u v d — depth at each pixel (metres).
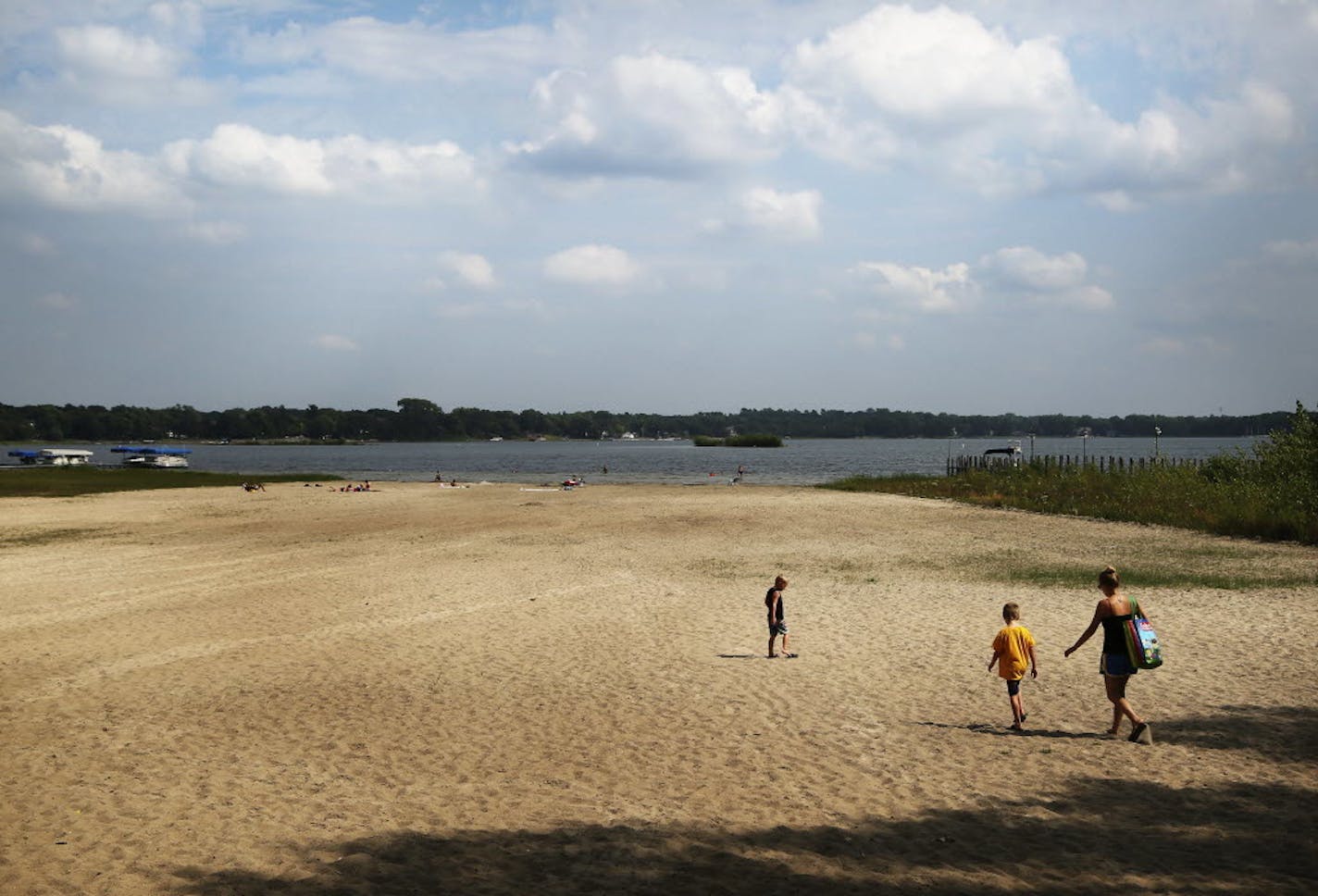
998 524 36.28
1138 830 8.02
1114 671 10.52
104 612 19.64
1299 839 7.76
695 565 25.84
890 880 7.20
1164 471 44.69
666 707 12.19
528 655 15.34
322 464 151.38
